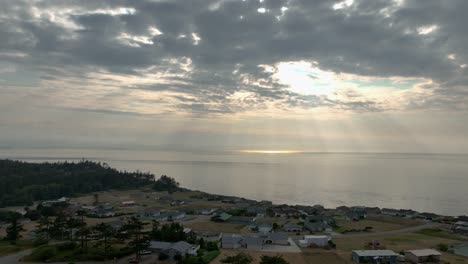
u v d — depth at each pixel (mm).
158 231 98312
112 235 90062
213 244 92312
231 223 131625
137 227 94875
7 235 105688
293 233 115938
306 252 89438
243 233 112938
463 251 89938
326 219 133750
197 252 85125
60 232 102875
